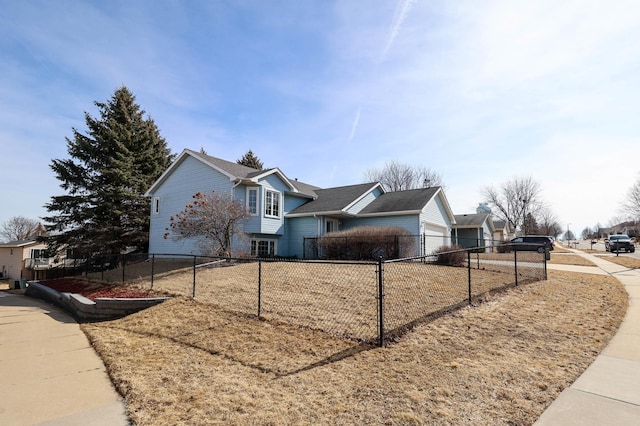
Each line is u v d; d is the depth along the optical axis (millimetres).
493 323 5977
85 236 20812
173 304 8148
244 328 6059
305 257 18109
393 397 3426
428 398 3387
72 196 21297
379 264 5137
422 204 18469
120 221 21828
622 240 29125
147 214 22797
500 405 3229
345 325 5844
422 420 2986
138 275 13070
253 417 3127
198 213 13500
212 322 6605
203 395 3635
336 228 19891
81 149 21719
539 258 19188
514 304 7383
